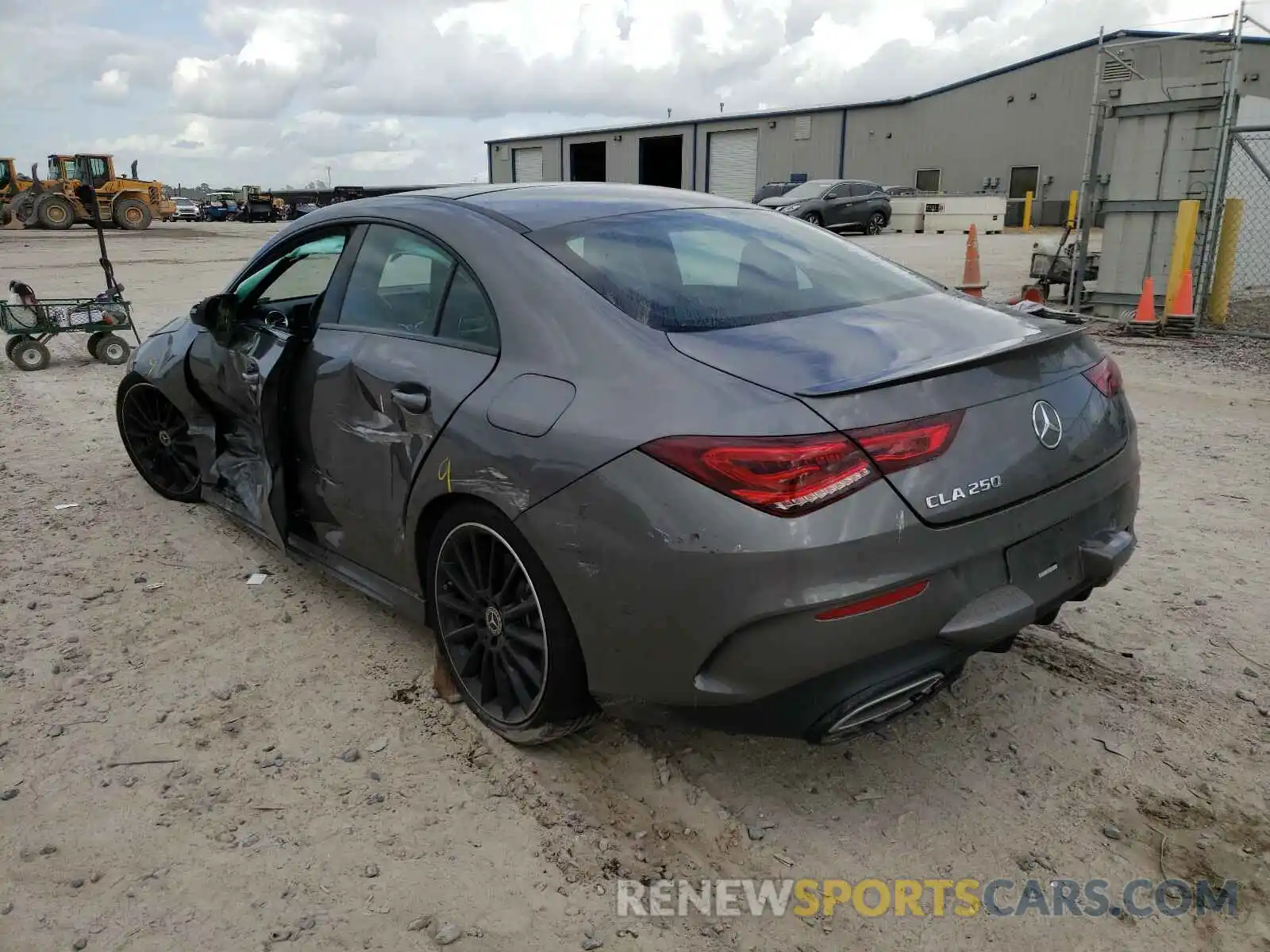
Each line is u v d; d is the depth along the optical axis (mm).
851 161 44969
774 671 2238
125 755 2920
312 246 3812
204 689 3291
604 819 2654
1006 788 2756
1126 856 2488
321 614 3850
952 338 2666
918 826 2613
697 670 2324
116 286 9523
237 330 4086
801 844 2553
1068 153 38469
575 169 55469
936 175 42625
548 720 2770
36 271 19047
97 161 35312
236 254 23906
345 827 2607
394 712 3156
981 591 2393
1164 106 10102
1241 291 13109
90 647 3570
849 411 2230
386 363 3156
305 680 3352
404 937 2240
